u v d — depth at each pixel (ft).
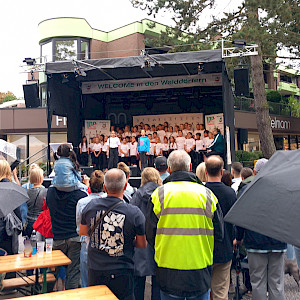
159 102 50.06
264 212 7.41
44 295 9.04
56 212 14.37
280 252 12.32
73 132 45.75
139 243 9.92
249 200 7.86
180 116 49.06
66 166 14.30
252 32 47.75
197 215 9.23
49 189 14.60
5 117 70.49
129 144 46.98
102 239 9.57
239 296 15.31
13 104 83.10
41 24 69.15
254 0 45.73
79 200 13.23
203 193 9.52
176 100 49.34
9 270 11.59
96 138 46.09
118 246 9.54
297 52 58.80
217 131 40.83
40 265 12.05
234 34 51.47
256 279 12.44
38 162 72.64
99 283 9.55
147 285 18.20
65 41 68.08
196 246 9.10
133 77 46.50
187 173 9.82
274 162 8.69
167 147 46.42
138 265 13.19
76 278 14.55
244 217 7.65
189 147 45.47
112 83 47.09
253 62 53.57
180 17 57.41
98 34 69.72
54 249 14.57
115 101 51.03
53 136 73.51
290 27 54.54
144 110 50.65
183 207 9.25
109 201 9.84
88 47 68.85
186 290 8.93
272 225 7.13
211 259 9.42
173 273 9.04
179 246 9.07
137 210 9.87
